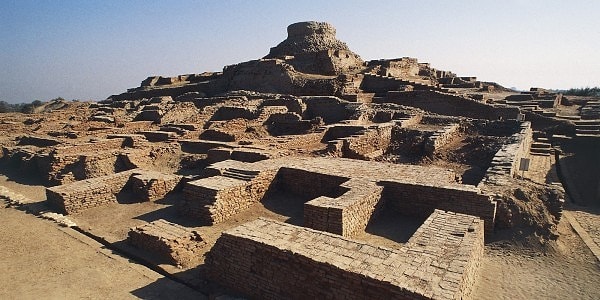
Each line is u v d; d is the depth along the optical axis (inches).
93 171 741.9
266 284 337.1
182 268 410.6
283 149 784.9
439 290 260.4
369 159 797.9
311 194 597.6
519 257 409.1
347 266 294.7
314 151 791.1
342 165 640.4
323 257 309.1
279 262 327.3
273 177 615.2
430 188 494.3
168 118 1295.5
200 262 424.2
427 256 311.6
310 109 1274.6
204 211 520.7
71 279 389.4
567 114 1180.5
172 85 2146.9
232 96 1459.2
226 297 342.0
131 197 647.1
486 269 384.5
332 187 571.5
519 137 776.3
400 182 521.7
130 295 359.9
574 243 440.1
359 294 285.6
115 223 542.6
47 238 492.7
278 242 337.4
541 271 381.1
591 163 788.6
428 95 1234.0
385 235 462.9
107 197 628.4
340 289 294.4
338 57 1788.9
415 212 512.4
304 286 314.2
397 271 287.3
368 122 1051.9
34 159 853.8
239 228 370.6
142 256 434.3
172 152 865.5
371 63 1998.0
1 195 679.1
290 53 2108.8
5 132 1283.2
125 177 665.0
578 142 880.9
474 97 1279.5
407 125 971.3
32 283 380.8
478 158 735.7
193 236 450.9
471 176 658.8
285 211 554.6
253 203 577.9
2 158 997.2
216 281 373.7
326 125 979.3
